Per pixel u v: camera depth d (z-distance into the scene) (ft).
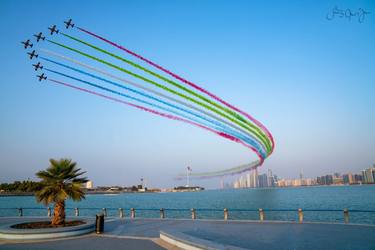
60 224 87.81
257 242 66.49
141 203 477.77
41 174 88.07
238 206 316.40
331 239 67.26
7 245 70.03
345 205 294.05
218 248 53.11
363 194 529.86
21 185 638.12
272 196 566.77
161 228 91.81
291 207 286.05
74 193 88.43
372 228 80.02
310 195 560.61
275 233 77.25
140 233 83.30
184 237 64.39
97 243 70.13
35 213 221.66
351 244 61.82
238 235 75.66
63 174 88.99
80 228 81.35
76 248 65.26
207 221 106.22
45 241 74.18
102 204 455.22
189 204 396.37
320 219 177.68
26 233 75.77
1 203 501.97
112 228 93.15
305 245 62.18
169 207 341.21
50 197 86.12
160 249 62.75
